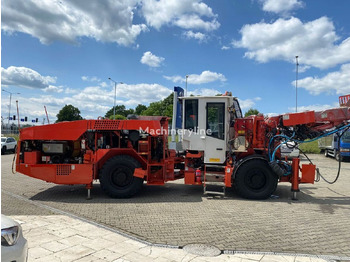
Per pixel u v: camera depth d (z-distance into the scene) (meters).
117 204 6.95
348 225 5.52
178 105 9.27
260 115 7.91
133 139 7.82
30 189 8.72
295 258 4.04
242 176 7.52
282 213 6.29
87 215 5.96
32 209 6.41
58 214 6.02
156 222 5.55
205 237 4.79
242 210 6.49
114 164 7.49
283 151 9.70
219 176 7.81
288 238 4.81
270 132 7.91
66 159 7.92
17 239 3.01
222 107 7.93
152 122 7.62
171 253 4.12
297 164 7.58
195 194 8.13
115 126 7.66
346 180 11.09
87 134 7.81
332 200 7.61
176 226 5.33
